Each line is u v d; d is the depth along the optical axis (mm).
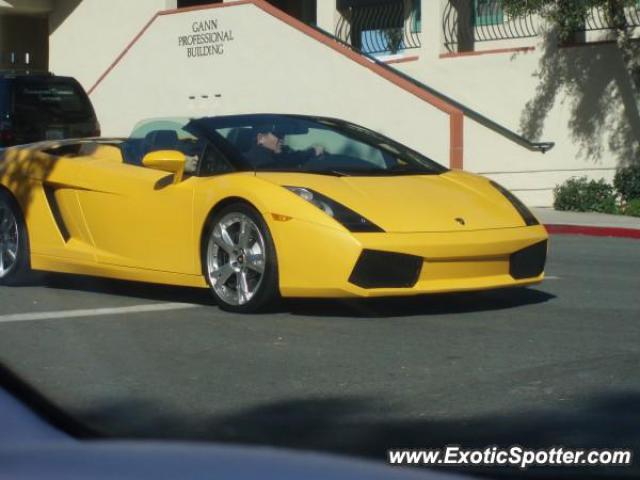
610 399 5219
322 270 6621
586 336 6559
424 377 5621
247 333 6660
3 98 16266
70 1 23891
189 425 4824
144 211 7613
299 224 6684
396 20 18797
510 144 16250
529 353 6121
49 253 8242
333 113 17375
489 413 5004
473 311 7355
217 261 7266
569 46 15922
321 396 5297
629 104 15367
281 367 5855
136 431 4691
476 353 6125
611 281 8828
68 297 8094
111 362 5996
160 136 7980
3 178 8516
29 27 26391
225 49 19172
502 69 16719
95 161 8133
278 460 2527
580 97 15859
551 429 4777
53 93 16828
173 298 7973
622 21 14430
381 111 16641
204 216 7230
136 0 22500
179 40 19969
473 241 6789
